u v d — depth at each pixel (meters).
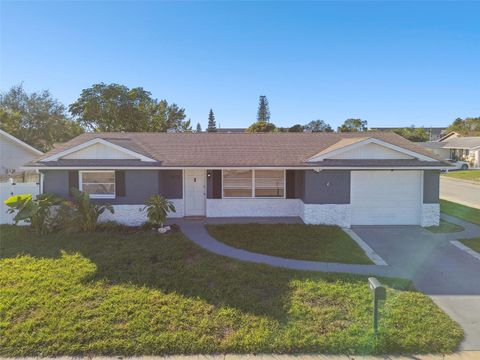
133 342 5.88
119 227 13.66
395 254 10.88
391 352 5.73
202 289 7.90
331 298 7.50
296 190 16.30
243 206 16.22
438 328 6.32
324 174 14.55
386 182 14.76
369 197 14.81
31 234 12.64
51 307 7.01
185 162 14.73
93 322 6.45
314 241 12.10
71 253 10.47
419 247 11.63
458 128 92.81
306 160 14.62
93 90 50.78
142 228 13.72
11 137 22.31
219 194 16.19
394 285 8.30
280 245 11.57
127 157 14.49
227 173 16.16
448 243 12.09
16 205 12.60
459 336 6.12
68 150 14.23
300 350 5.75
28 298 7.41
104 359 5.55
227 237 12.47
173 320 6.54
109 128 51.31
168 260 9.90
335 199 14.59
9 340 5.93
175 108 59.66
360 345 5.82
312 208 14.62
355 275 8.95
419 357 5.62
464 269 9.52
